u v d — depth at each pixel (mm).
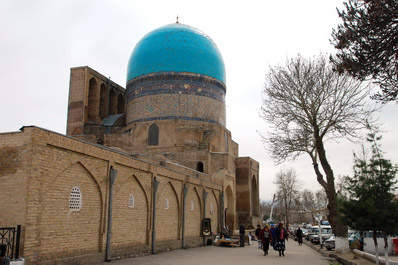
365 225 12742
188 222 22219
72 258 11758
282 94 21562
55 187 11312
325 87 20531
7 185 10297
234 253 18875
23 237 9859
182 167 24734
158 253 17719
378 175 12773
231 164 33031
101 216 13602
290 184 61812
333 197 19781
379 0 8688
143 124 33000
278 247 18125
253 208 39406
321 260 16828
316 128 20531
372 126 19422
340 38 9859
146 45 34906
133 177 16156
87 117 34094
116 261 13789
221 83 35500
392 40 9102
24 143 10414
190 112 32938
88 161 12906
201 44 35094
